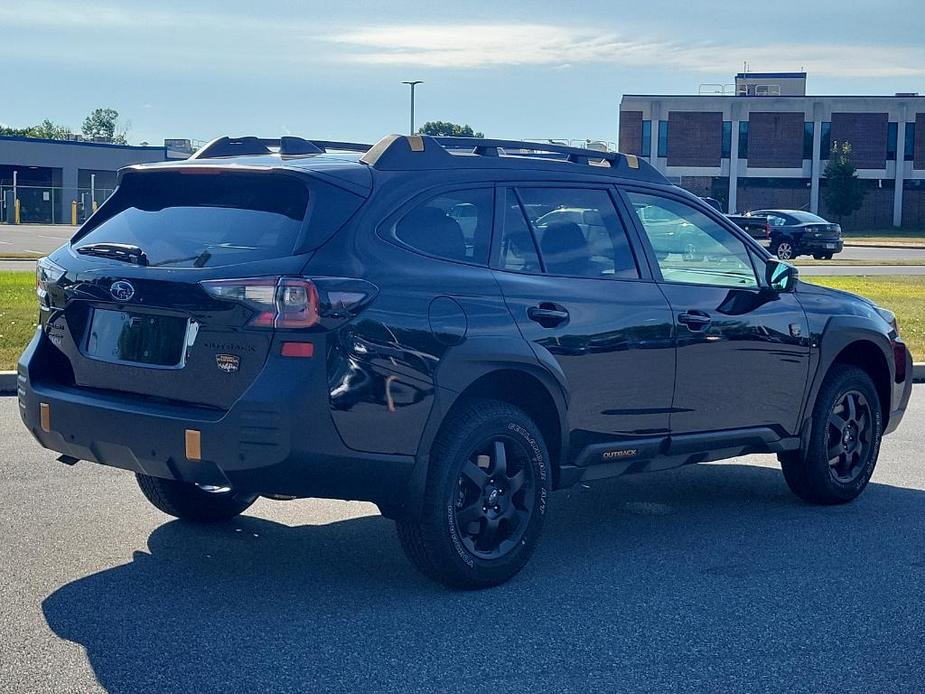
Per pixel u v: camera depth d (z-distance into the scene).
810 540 6.20
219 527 6.13
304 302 4.55
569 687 4.14
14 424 8.58
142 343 4.89
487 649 4.49
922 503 7.11
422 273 4.95
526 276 5.39
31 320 13.05
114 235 5.22
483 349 5.04
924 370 12.52
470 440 5.05
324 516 6.43
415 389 4.82
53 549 5.65
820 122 72.94
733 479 7.72
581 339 5.46
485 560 5.18
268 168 4.95
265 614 4.83
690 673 4.29
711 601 5.14
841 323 6.83
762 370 6.39
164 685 4.06
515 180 5.53
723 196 73.38
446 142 5.56
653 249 6.00
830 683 4.22
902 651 4.55
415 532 5.03
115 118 156.12
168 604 4.92
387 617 4.83
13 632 4.55
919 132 72.94
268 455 4.54
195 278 4.66
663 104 73.00
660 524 6.50
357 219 4.86
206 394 4.68
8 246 32.19
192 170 5.14
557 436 5.51
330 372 4.59
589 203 5.81
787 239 36.88
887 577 5.54
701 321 6.01
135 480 7.03
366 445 4.71
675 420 5.98
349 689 4.07
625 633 4.71
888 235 66.56
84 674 4.14
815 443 6.81
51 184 63.06
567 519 6.59
